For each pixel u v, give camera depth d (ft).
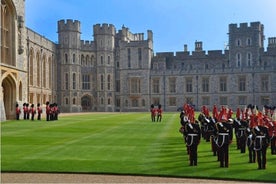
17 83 160.35
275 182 42.68
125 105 304.91
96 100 303.68
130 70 303.89
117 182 42.27
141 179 43.83
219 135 51.67
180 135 88.74
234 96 283.18
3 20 155.84
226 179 43.96
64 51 292.20
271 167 51.39
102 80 302.25
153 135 88.58
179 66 314.35
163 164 52.44
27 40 225.56
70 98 291.38
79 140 78.23
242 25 291.99
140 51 302.86
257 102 277.44
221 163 51.24
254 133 51.01
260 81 277.03
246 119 69.21
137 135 88.53
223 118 53.42
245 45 290.97
